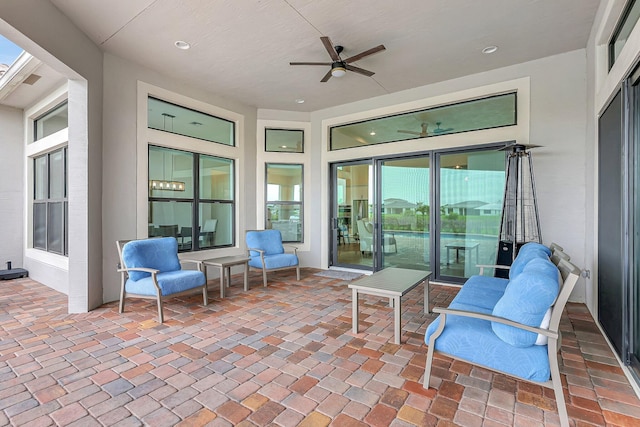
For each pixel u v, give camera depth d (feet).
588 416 5.97
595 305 10.99
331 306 12.66
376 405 6.34
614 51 9.87
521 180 13.89
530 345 5.97
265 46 12.64
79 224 12.00
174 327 10.48
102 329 10.30
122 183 13.66
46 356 8.44
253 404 6.40
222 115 18.25
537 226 12.98
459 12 10.42
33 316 11.52
